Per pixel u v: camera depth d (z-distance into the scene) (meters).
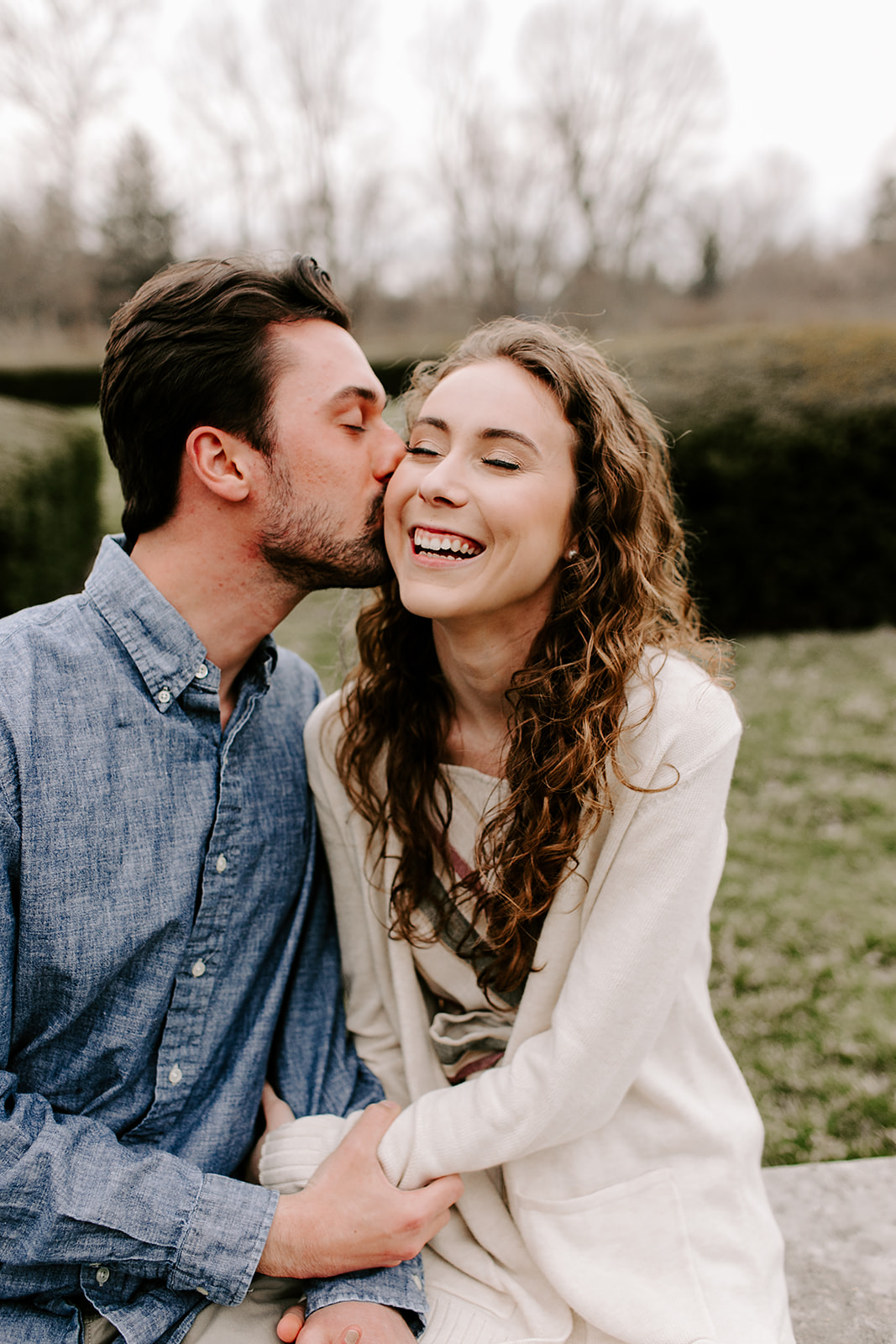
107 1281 1.13
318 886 1.52
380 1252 1.13
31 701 1.13
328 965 1.51
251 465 1.24
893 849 3.66
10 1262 1.07
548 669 1.27
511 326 1.31
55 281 29.09
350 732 1.41
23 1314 1.10
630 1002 1.17
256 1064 1.33
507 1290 1.24
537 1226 1.23
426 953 1.38
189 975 1.23
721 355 7.27
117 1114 1.21
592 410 1.23
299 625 6.79
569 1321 1.21
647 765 1.18
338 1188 1.16
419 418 1.23
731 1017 2.67
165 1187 1.11
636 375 7.12
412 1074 1.37
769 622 6.77
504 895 1.26
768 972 2.88
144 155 29.17
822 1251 1.61
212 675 1.25
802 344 7.23
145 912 1.18
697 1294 1.17
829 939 3.05
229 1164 1.31
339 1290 1.14
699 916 1.21
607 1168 1.25
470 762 1.41
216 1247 1.10
